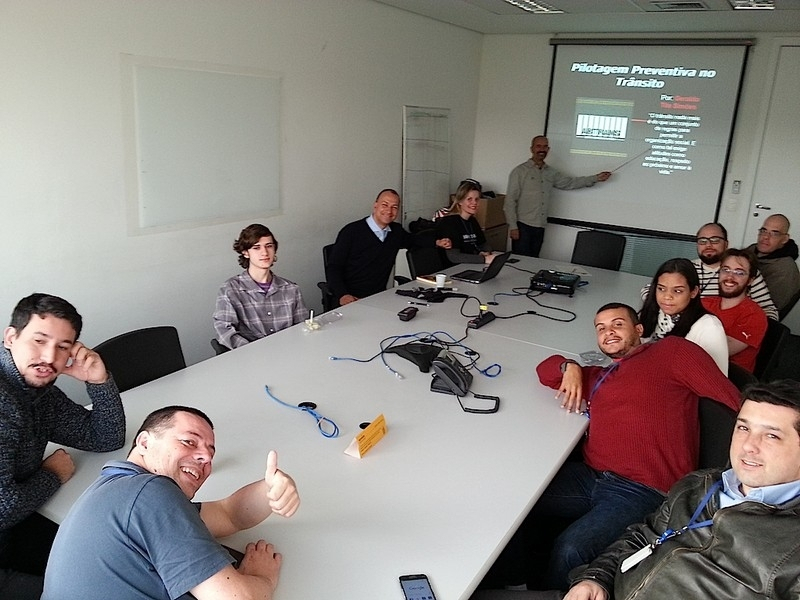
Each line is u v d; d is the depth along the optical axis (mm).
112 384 1826
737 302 3047
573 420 2211
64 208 3148
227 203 4078
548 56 6465
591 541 1856
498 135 6910
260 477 1749
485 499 1702
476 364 2686
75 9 3008
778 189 5730
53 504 1598
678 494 1602
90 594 1198
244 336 3084
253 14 3984
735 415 2074
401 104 5645
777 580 1238
